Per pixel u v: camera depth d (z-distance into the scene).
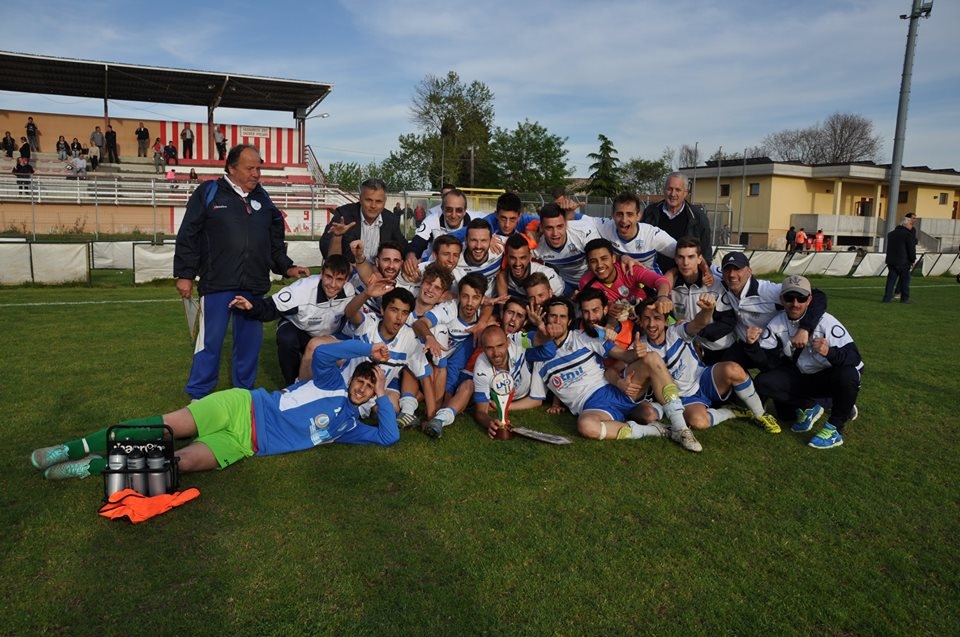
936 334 9.45
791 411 5.34
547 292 5.17
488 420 4.92
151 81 27.56
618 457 4.44
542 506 3.65
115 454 3.41
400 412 5.01
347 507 3.58
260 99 31.05
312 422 4.27
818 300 4.90
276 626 2.56
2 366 6.50
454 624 2.61
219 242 4.87
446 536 3.29
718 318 5.35
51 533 3.22
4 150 28.86
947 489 4.01
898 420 5.37
